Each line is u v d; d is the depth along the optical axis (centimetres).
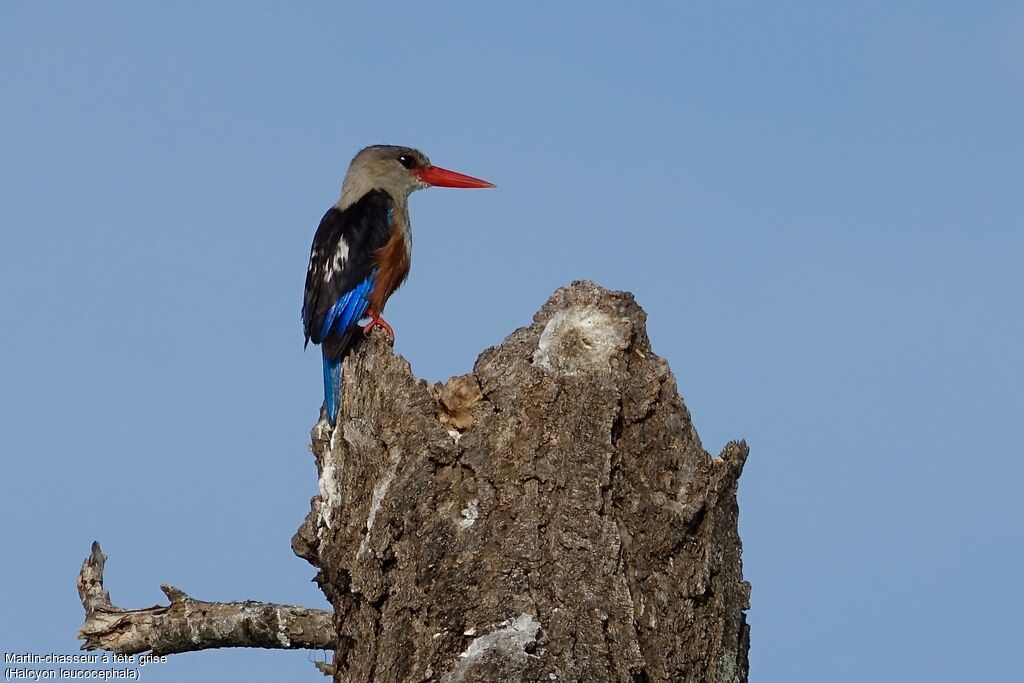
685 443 1130
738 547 1188
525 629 1068
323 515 1202
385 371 1155
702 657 1121
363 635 1138
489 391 1130
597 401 1113
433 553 1099
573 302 1151
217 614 1305
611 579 1079
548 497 1097
